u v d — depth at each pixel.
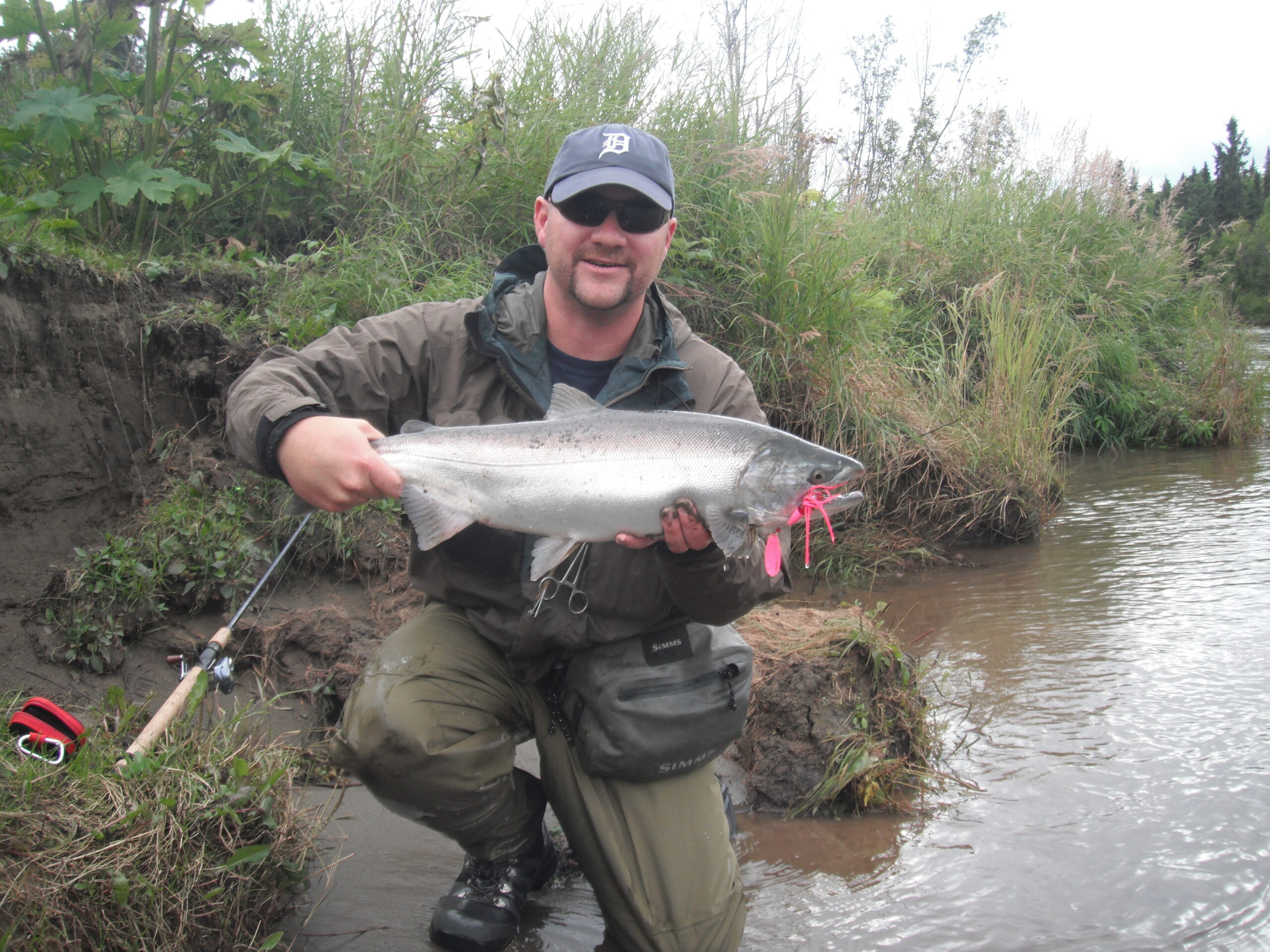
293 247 3.00
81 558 1.88
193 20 2.79
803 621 2.05
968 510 3.21
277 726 1.78
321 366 1.40
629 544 1.30
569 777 1.37
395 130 3.06
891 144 6.18
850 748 1.70
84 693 1.77
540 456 1.31
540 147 3.13
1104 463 4.73
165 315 2.26
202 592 1.95
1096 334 5.13
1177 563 2.90
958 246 5.00
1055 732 1.88
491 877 1.37
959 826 1.60
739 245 3.27
